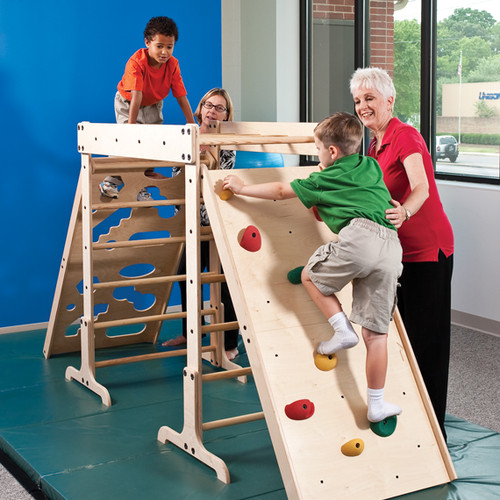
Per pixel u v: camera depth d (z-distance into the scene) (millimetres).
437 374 2900
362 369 2684
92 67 4730
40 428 3141
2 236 4570
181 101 4434
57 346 4145
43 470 2734
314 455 2465
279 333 2594
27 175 4605
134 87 4105
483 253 4496
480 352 4180
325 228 2865
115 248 4004
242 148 3791
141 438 3035
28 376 3822
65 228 4766
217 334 3922
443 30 4816
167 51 4074
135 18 4836
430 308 2859
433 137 4988
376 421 2551
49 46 4574
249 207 2756
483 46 4562
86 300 3598
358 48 5320
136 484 2627
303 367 2580
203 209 3898
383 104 2777
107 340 4281
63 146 4695
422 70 4926
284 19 5680
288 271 2711
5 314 4637
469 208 4547
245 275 2633
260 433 3084
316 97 5789
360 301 2510
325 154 2555
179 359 4105
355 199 2473
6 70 4465
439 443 2691
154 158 2947
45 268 4727
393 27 5129
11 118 4516
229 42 5941
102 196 3781
